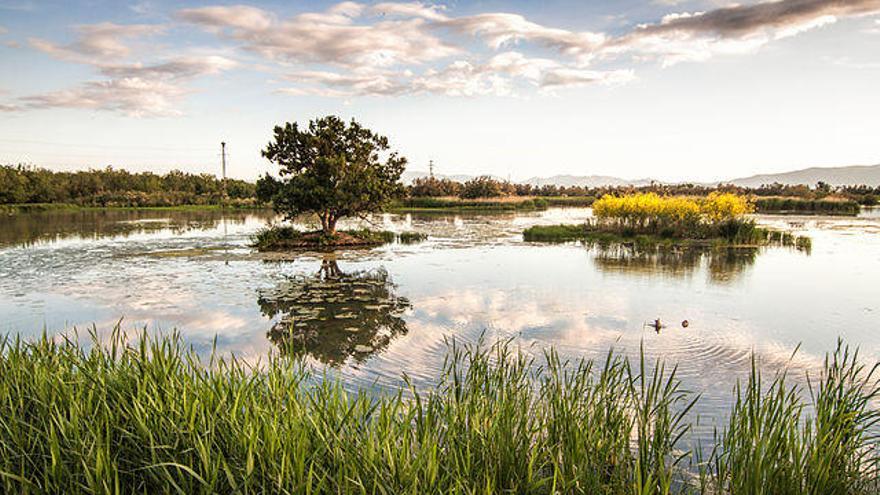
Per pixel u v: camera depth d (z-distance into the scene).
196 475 3.10
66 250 20.98
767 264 16.81
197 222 38.31
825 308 10.80
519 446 4.18
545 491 3.81
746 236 22.58
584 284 13.50
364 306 11.08
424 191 73.38
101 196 62.19
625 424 4.30
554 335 8.84
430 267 16.47
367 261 17.86
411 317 10.13
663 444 4.17
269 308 10.95
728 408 5.83
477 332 9.05
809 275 14.75
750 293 12.34
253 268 16.39
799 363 7.43
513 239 25.11
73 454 3.46
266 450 3.44
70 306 11.21
